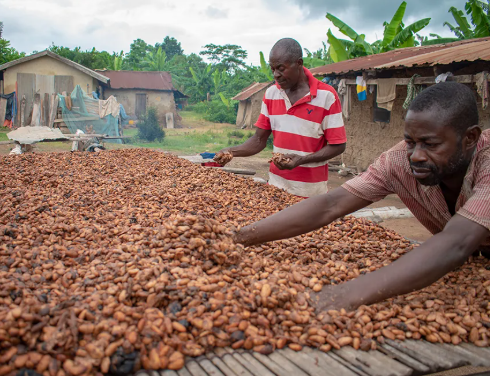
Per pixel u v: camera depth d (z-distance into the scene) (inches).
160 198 146.1
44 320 57.3
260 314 66.2
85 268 79.4
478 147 74.2
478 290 80.2
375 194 88.6
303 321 65.6
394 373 55.4
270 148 684.7
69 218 118.6
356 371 56.1
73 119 681.0
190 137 815.1
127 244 89.5
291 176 159.3
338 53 569.9
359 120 468.4
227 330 62.4
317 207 88.8
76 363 52.6
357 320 66.7
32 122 701.9
